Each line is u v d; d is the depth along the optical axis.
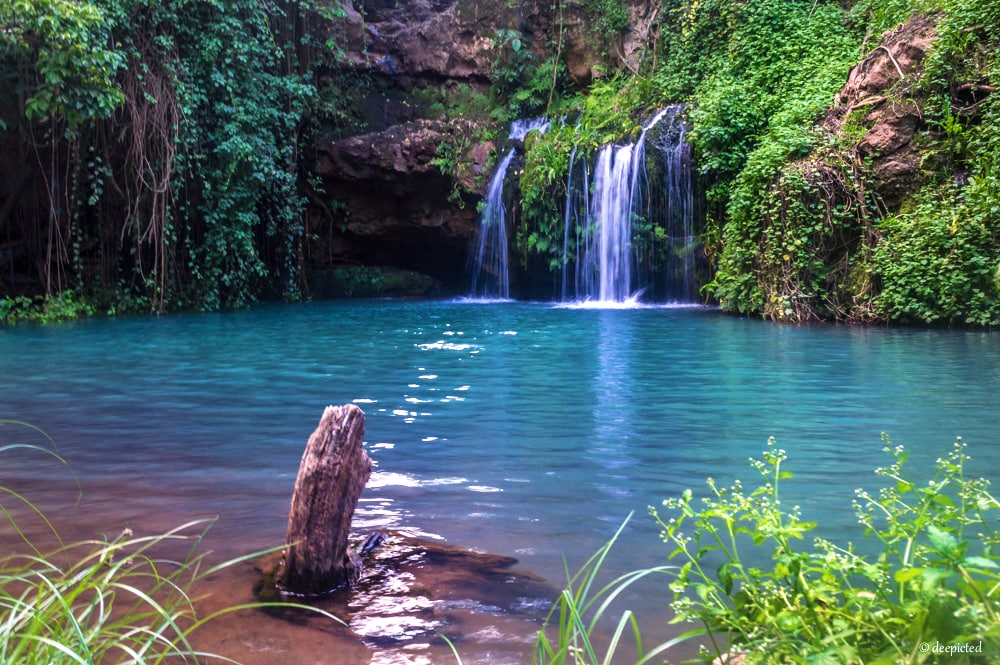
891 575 2.50
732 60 20.59
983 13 14.50
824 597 2.42
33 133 16.94
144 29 17.38
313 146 22.86
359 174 22.81
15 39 14.02
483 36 24.14
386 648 2.93
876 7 18.64
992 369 9.22
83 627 2.45
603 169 20.80
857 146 15.18
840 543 3.85
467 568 3.68
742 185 16.52
